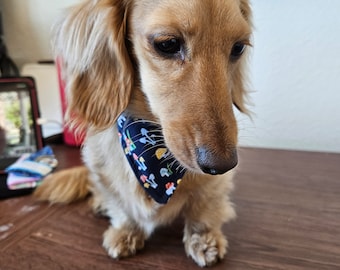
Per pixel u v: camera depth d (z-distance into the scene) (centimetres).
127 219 77
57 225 83
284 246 70
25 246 74
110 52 69
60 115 140
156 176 70
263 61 113
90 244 75
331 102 110
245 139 120
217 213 77
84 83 74
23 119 120
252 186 95
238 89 84
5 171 106
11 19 151
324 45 106
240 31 62
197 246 70
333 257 66
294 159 110
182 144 57
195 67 60
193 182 72
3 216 87
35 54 153
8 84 118
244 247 71
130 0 66
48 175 102
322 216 80
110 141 76
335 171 101
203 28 59
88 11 72
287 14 107
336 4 101
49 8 142
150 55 62
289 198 88
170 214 76
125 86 70
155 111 65
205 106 57
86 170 97
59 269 67
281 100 115
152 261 70
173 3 59
